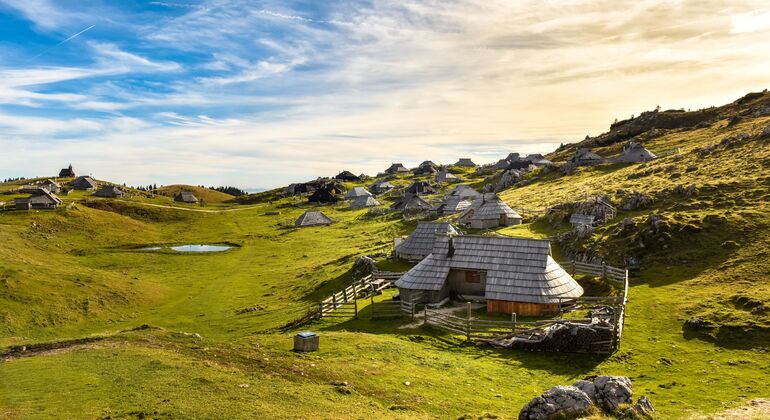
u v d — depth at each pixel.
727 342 32.12
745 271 43.41
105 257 93.81
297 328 43.84
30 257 81.62
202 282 75.94
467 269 45.88
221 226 142.75
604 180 106.62
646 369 28.97
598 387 19.94
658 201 69.62
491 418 19.73
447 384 25.47
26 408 19.36
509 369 29.45
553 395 18.86
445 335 37.12
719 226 53.12
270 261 90.81
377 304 47.25
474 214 89.19
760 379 26.16
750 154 82.38
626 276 45.09
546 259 43.91
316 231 121.75
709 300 38.84
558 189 114.94
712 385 25.69
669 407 22.64
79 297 59.00
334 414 19.55
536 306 41.34
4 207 127.12
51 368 25.05
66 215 121.12
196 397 20.73
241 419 18.56
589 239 60.59
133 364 25.53
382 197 183.62
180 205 180.12
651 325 36.44
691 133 155.25
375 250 79.50
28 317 51.56
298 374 25.00
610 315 37.22
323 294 59.06
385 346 32.09
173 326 52.81
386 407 21.27
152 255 97.50
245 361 26.84
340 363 27.53
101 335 33.12
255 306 58.44
